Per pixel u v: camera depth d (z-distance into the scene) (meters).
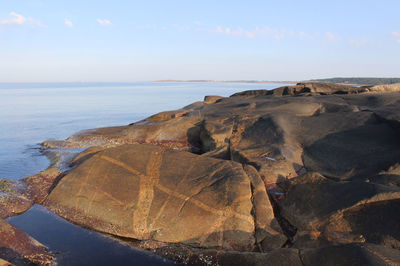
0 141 20.19
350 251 4.68
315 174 7.61
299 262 5.05
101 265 6.31
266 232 6.71
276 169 8.88
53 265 6.29
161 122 16.61
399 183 6.89
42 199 9.19
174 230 7.02
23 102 60.28
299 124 11.98
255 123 12.74
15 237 6.52
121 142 15.67
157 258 6.52
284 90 20.48
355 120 11.16
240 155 10.38
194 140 15.25
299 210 6.94
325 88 19.19
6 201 8.76
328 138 10.59
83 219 8.01
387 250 4.63
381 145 9.48
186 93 102.44
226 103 18.03
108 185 8.38
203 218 7.00
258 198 7.33
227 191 7.37
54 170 10.97
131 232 7.30
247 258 5.67
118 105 54.88
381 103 12.98
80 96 86.31
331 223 6.15
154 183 8.08
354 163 9.12
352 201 6.22
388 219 5.70
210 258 6.11
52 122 30.95
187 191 7.66
